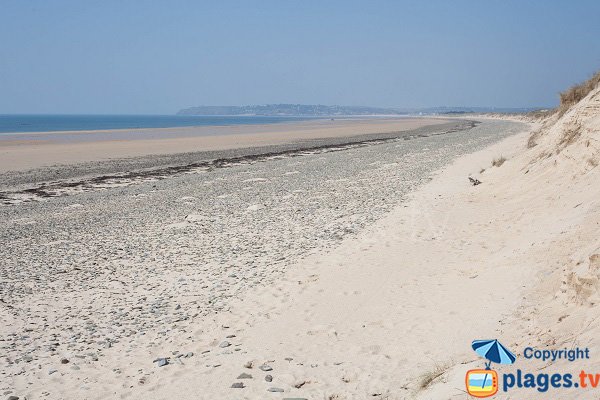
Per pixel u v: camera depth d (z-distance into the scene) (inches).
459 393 210.7
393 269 449.1
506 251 417.7
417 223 611.8
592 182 467.5
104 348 342.0
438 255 474.0
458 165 1164.5
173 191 1047.0
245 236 633.6
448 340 290.0
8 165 1603.1
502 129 2847.0
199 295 434.6
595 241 300.8
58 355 333.7
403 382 259.4
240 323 369.1
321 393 264.4
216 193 994.1
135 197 994.1
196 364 310.5
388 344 308.3
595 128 538.3
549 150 670.5
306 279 448.1
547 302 275.4
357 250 524.7
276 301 404.5
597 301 229.6
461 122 4997.5
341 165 1366.9
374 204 772.6
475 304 326.6
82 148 2217.0
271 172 1293.1
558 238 371.2
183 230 689.0
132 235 679.1
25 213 880.9
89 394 281.3
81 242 656.4
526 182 645.9
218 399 267.9
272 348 323.9
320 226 655.1
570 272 269.4
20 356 333.4
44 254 605.0
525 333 252.7
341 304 383.6
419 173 1087.6
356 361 293.7
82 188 1169.4
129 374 302.8
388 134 3100.4
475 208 651.5
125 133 3681.1
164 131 4062.5
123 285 474.6
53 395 281.3
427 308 349.4
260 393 270.2
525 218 515.5
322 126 5000.0
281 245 576.4
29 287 481.1
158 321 384.2
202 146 2325.3
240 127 5007.4
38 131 4084.6
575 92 913.5
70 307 424.2
